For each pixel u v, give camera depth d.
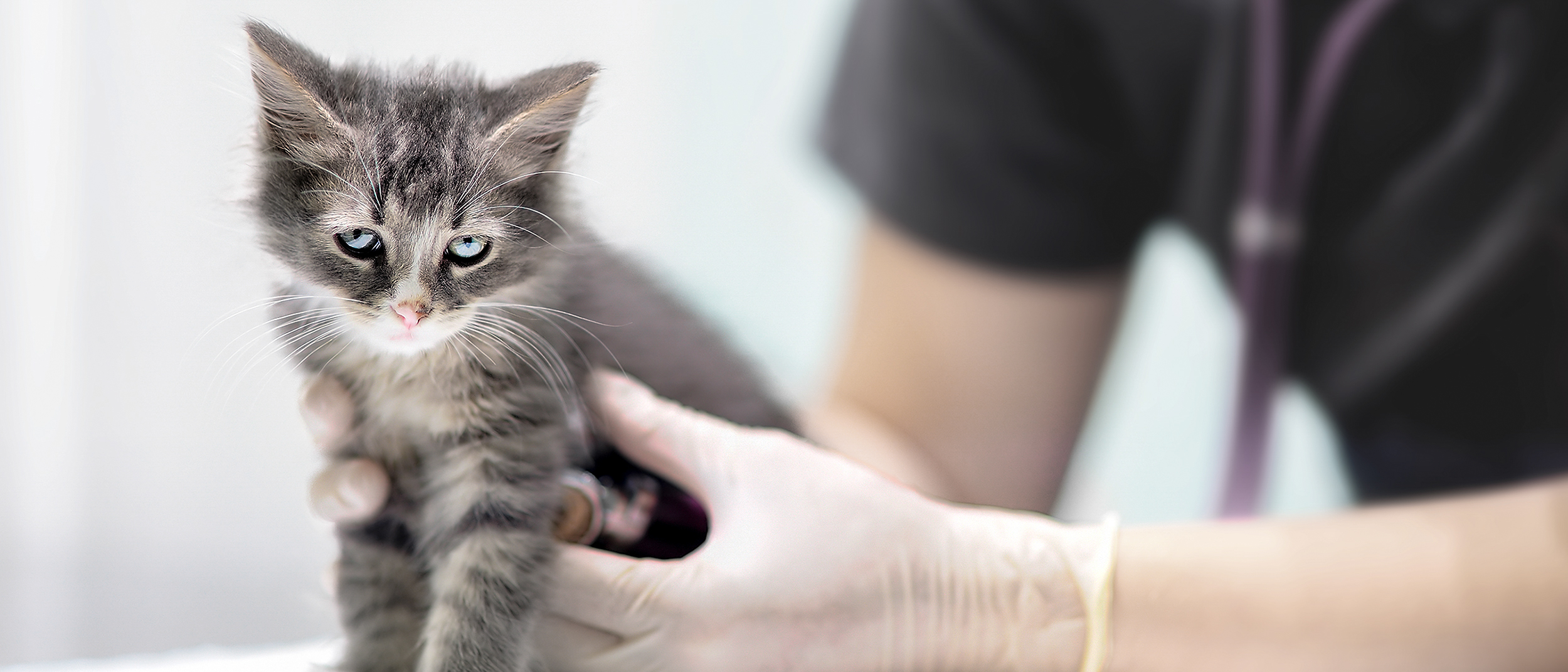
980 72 0.78
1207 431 0.95
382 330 0.68
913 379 0.82
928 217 0.79
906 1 0.79
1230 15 0.77
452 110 0.69
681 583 0.68
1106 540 0.70
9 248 0.86
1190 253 0.90
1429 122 0.75
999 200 0.79
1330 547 0.71
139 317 0.87
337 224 0.67
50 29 0.85
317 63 0.68
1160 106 0.79
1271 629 0.69
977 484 0.82
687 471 0.71
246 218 0.69
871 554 0.69
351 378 0.69
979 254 0.79
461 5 0.88
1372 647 0.69
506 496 0.67
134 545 0.89
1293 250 0.76
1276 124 0.76
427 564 0.69
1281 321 0.77
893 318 0.81
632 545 0.72
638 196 0.95
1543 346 0.74
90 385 0.88
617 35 0.92
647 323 0.75
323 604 0.76
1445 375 0.75
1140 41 0.78
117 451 0.88
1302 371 0.77
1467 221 0.74
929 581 0.69
